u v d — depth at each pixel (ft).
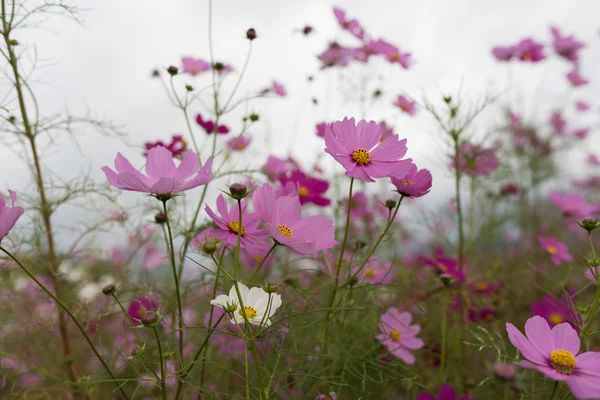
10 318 2.27
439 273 2.45
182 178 1.78
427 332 2.62
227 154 2.43
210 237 1.68
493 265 3.16
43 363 2.31
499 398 2.10
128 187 1.55
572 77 4.85
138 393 2.08
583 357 1.47
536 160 4.42
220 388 2.13
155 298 2.19
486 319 2.67
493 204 3.72
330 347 2.03
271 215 1.60
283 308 1.79
